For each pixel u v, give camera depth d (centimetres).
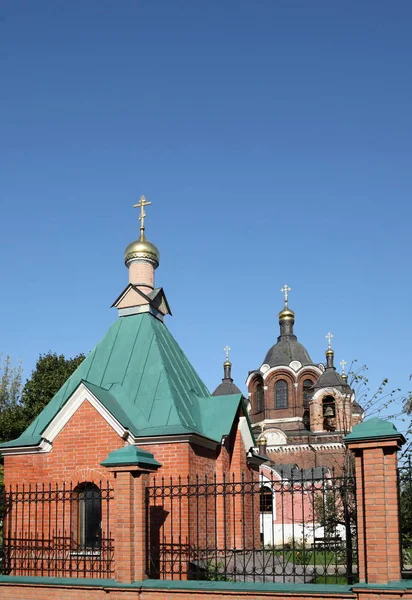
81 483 1802
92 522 1781
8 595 1343
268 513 4097
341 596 1075
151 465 1327
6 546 1581
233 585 1174
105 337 2186
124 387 1956
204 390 2239
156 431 1766
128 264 2409
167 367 2006
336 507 2012
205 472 1861
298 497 4106
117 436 1788
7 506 1567
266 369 6219
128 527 1266
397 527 1070
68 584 1288
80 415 1845
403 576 1177
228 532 1961
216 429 1977
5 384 5191
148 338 2095
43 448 1862
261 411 6256
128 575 1245
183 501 1686
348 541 1193
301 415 6012
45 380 4381
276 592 1124
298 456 5544
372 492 1085
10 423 3944
